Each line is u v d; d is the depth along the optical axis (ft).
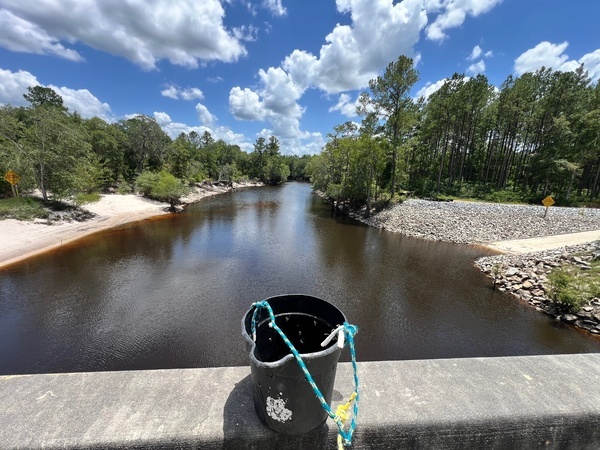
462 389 5.15
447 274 39.86
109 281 35.35
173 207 87.40
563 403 4.90
